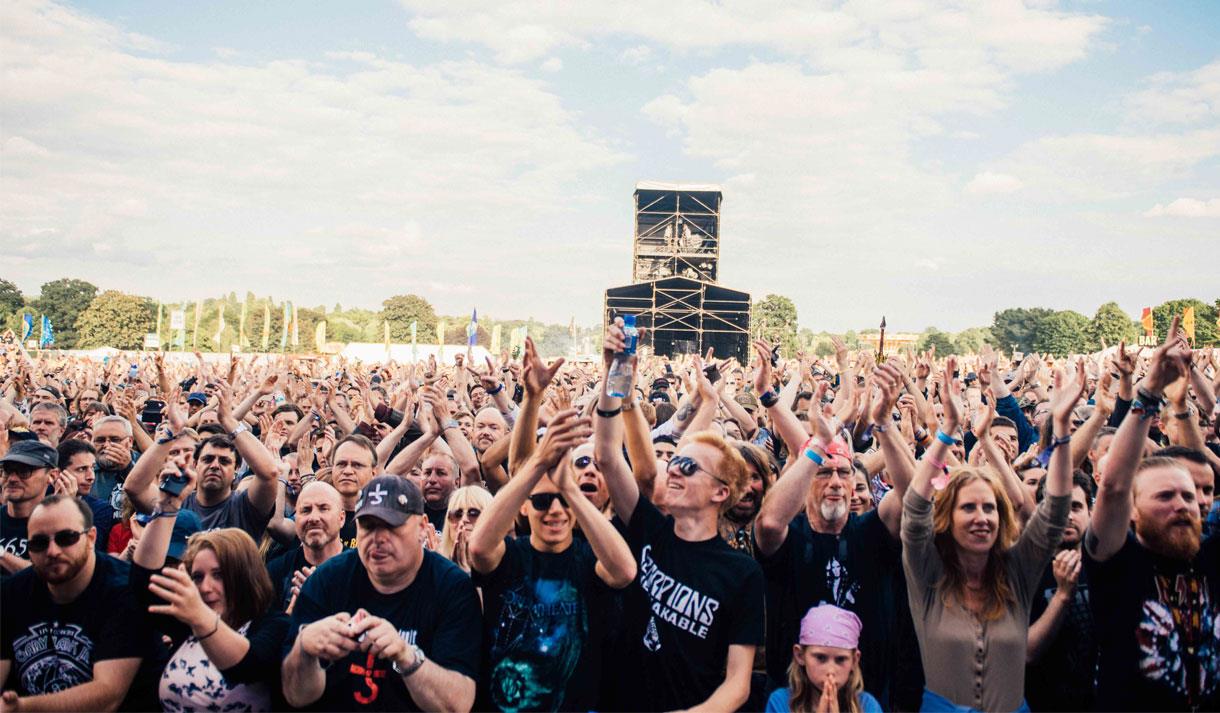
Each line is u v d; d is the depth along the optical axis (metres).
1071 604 4.72
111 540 6.43
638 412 5.00
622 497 4.53
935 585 4.41
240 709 4.12
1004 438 8.01
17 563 5.05
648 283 48.41
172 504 4.34
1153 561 4.28
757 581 4.26
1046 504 4.31
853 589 4.82
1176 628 4.19
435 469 6.76
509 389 14.37
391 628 3.77
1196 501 4.24
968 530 4.26
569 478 4.13
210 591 4.21
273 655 4.16
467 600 4.21
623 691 4.34
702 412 6.86
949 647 4.29
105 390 15.38
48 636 4.27
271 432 9.58
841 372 8.72
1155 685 4.16
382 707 4.02
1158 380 4.10
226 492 6.46
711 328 50.28
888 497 4.95
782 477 4.75
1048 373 12.55
